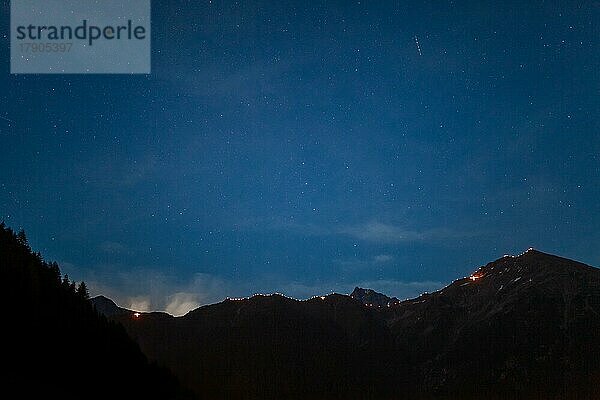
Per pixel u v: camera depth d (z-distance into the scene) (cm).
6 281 7662
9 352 6744
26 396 6156
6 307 7281
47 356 7119
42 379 6662
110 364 7944
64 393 6688
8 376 6344
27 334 7181
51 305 8044
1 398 5906
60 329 7706
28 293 7738
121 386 7762
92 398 7075
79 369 7381
